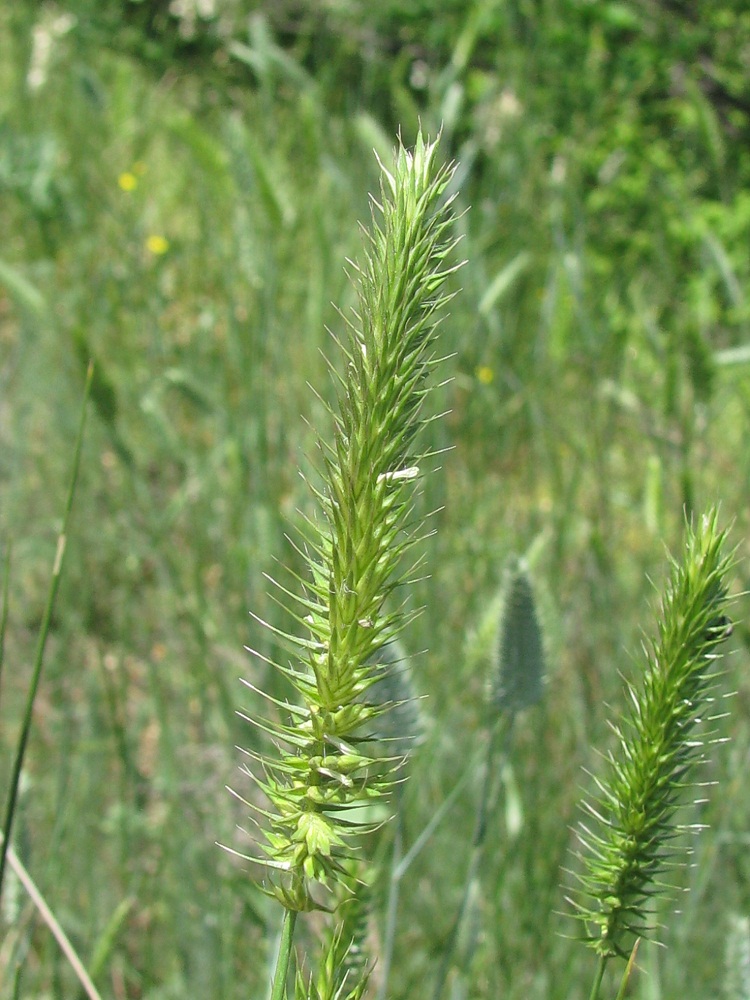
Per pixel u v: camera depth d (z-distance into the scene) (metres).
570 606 0.33
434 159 0.10
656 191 0.63
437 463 0.43
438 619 0.35
